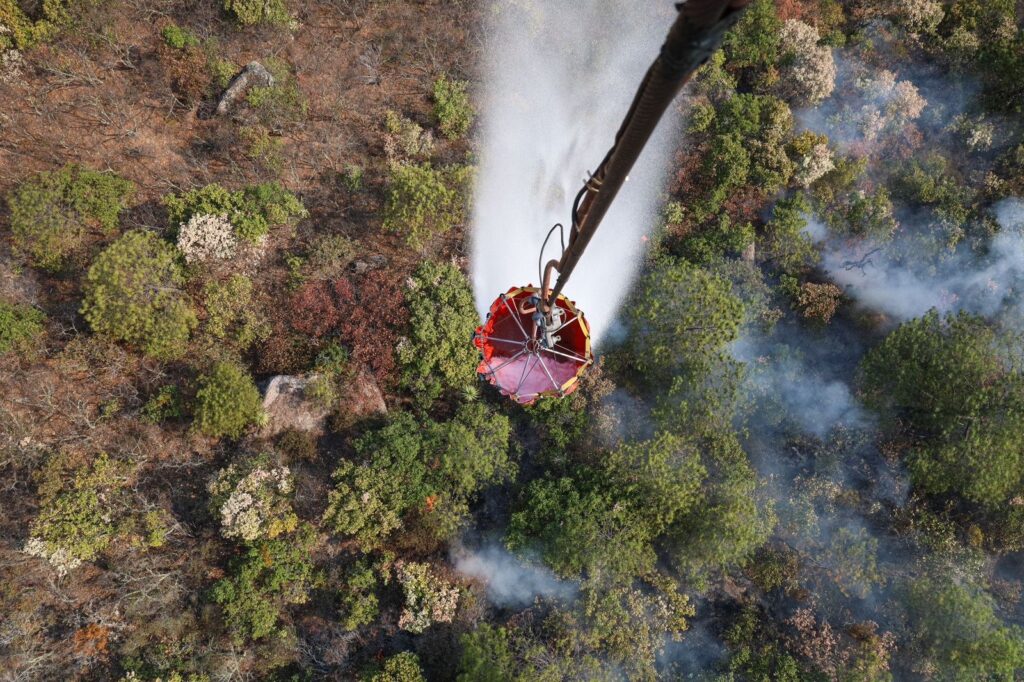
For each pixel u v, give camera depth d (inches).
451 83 1261.1
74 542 1004.6
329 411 1101.7
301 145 1234.6
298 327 1115.9
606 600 984.9
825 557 1086.4
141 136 1205.7
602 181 383.2
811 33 1286.9
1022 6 1360.7
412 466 1043.3
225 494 1032.2
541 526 1042.7
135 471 1075.3
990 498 1046.4
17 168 1167.6
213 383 1035.9
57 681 994.1
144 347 1080.2
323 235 1168.8
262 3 1231.5
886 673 1000.2
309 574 1037.8
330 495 1023.6
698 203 1223.5
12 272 1107.3
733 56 1289.4
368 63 1283.2
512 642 991.0
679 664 1054.4
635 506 1039.0
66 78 1197.7
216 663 987.3
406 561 1054.4
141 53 1232.2
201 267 1089.4
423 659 1007.0
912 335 1102.4
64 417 1084.5
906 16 1331.2
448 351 1096.8
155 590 1027.9
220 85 1214.3
